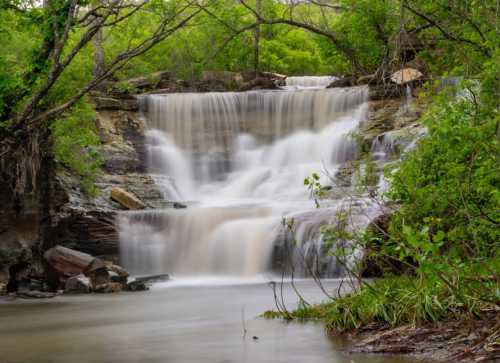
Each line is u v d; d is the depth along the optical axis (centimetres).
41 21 1662
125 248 2397
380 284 1037
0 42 1947
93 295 1878
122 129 3250
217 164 3372
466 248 941
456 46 1281
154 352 864
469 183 889
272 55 5178
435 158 965
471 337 764
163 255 2425
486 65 1058
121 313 1404
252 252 2312
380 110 3155
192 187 3266
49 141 2311
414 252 827
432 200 934
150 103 3397
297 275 2166
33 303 1706
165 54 3922
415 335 809
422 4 1431
